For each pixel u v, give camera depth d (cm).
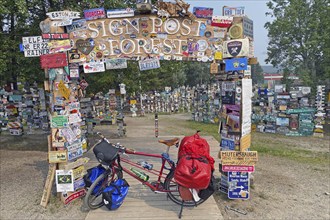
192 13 479
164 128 1550
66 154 464
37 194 528
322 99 1305
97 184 440
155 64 486
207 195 409
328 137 1271
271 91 1467
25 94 1223
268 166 729
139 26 481
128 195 486
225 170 471
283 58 2095
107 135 1239
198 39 486
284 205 475
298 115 1348
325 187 573
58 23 462
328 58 1571
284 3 1984
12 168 714
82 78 807
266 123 1452
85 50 478
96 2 803
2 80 956
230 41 462
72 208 457
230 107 481
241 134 467
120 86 1562
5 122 1265
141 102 2675
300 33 1861
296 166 738
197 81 5134
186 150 404
